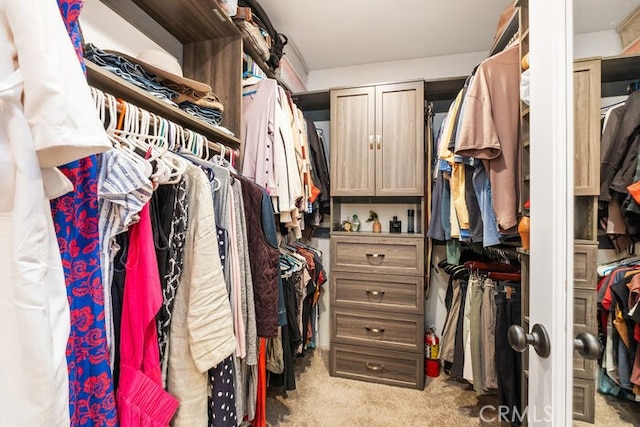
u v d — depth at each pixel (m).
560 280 0.64
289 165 1.59
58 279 0.50
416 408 1.79
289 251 2.01
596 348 0.56
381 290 2.12
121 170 0.64
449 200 1.85
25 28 0.44
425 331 2.22
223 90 1.46
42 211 0.47
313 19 1.90
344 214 2.58
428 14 1.84
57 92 0.46
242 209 1.05
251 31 1.50
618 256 0.55
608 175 0.58
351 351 2.15
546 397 0.66
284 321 1.27
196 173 0.84
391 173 2.12
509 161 1.23
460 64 2.34
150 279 0.69
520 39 1.21
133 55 1.19
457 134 1.41
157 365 0.72
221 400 0.86
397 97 2.11
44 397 0.45
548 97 0.68
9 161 0.46
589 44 0.61
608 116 0.58
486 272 1.78
